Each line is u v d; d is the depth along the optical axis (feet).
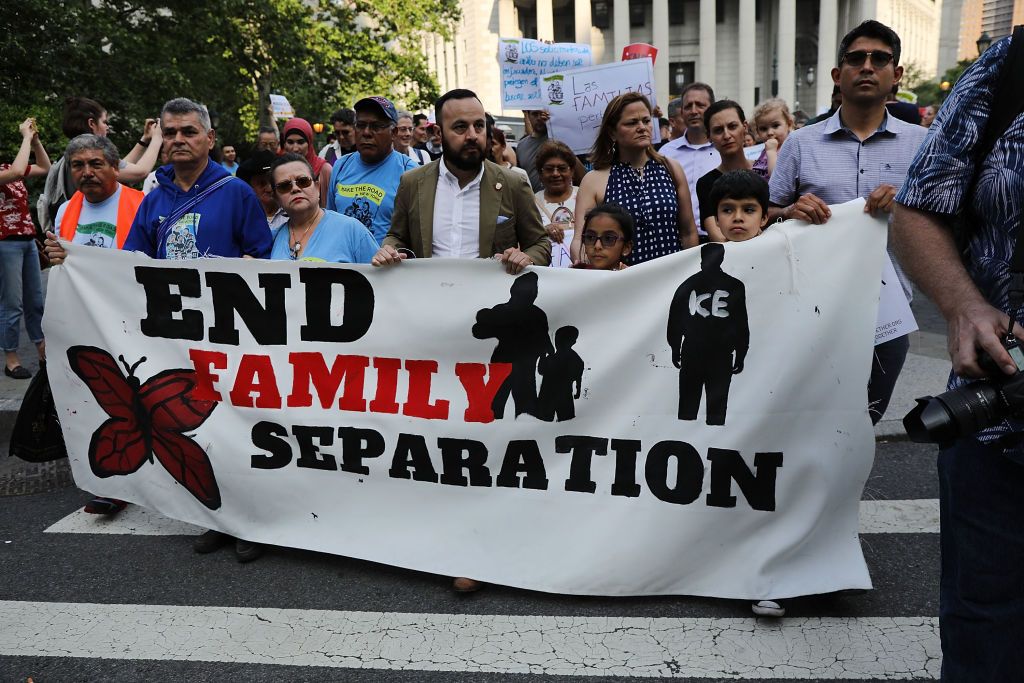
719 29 209.15
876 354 11.70
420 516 11.21
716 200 11.27
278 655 9.45
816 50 220.64
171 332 12.30
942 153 6.03
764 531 9.89
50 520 13.73
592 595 10.36
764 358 9.81
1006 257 5.87
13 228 21.33
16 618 10.50
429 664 9.18
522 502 10.71
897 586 10.57
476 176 12.74
